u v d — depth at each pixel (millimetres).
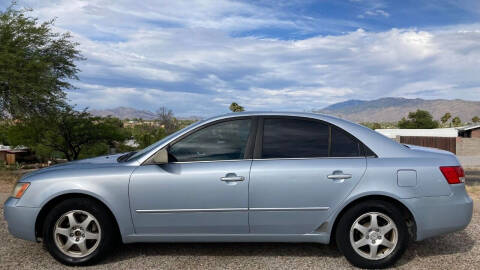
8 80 13617
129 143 31312
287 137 4289
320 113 4473
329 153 4223
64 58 15828
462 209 4141
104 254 4219
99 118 22281
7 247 4812
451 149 35969
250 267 4094
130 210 4184
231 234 4203
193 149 4285
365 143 4246
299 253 4531
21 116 15297
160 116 39531
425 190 4086
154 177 4176
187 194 4145
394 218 4043
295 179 4098
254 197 4113
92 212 4184
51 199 4207
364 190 4055
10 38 14547
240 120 4359
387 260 4035
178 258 4375
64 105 15922
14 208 4270
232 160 4215
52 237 4199
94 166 4383
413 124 74875
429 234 4121
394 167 4109
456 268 4070
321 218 4113
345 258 4371
